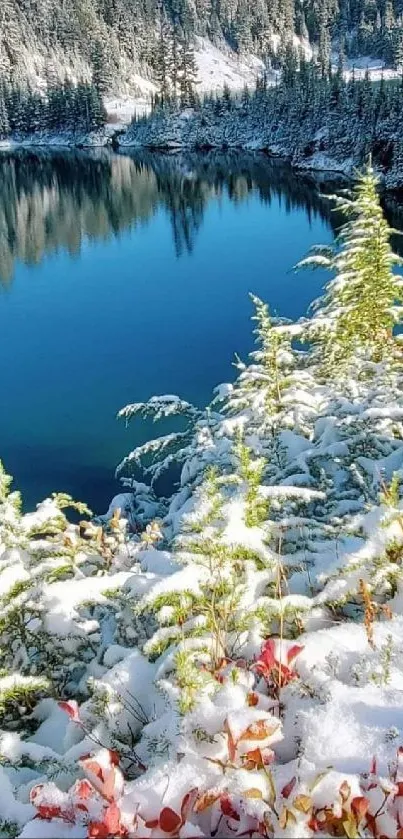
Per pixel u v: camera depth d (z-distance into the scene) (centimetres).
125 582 293
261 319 615
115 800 167
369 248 739
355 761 185
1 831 194
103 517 692
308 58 15625
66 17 13675
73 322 2312
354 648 240
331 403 546
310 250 866
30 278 3006
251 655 243
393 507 268
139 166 7194
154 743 210
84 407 1548
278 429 537
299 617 261
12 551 332
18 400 1625
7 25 12744
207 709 201
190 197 4988
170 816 155
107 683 246
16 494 352
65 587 299
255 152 7988
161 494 1060
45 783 195
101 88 11694
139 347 1980
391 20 15112
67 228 4084
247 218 3994
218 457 534
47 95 10694
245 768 180
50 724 268
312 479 419
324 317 753
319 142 6338
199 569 246
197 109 9538
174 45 11650
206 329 2109
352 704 206
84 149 9494
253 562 271
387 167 4938
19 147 9988
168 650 252
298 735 203
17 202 5128
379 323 743
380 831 158
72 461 1245
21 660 301
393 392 557
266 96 8262
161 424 1363
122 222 4194
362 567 261
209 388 1631
